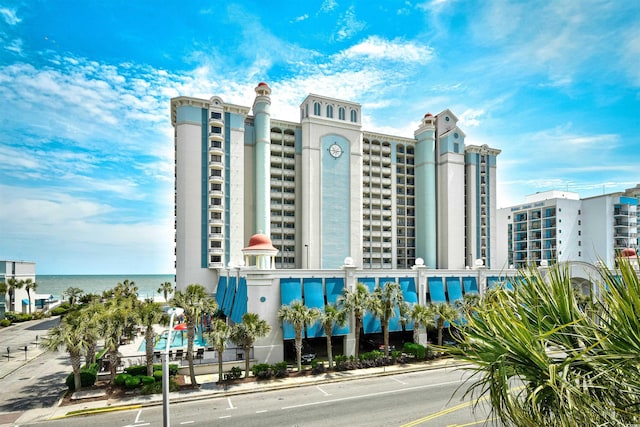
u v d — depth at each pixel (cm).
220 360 3183
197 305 3161
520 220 9769
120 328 3038
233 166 6094
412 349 4019
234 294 4447
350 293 3825
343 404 2720
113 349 3061
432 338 4669
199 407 2677
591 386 684
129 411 2617
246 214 6331
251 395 2931
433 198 7781
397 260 7838
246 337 3244
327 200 6681
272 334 3772
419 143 8038
